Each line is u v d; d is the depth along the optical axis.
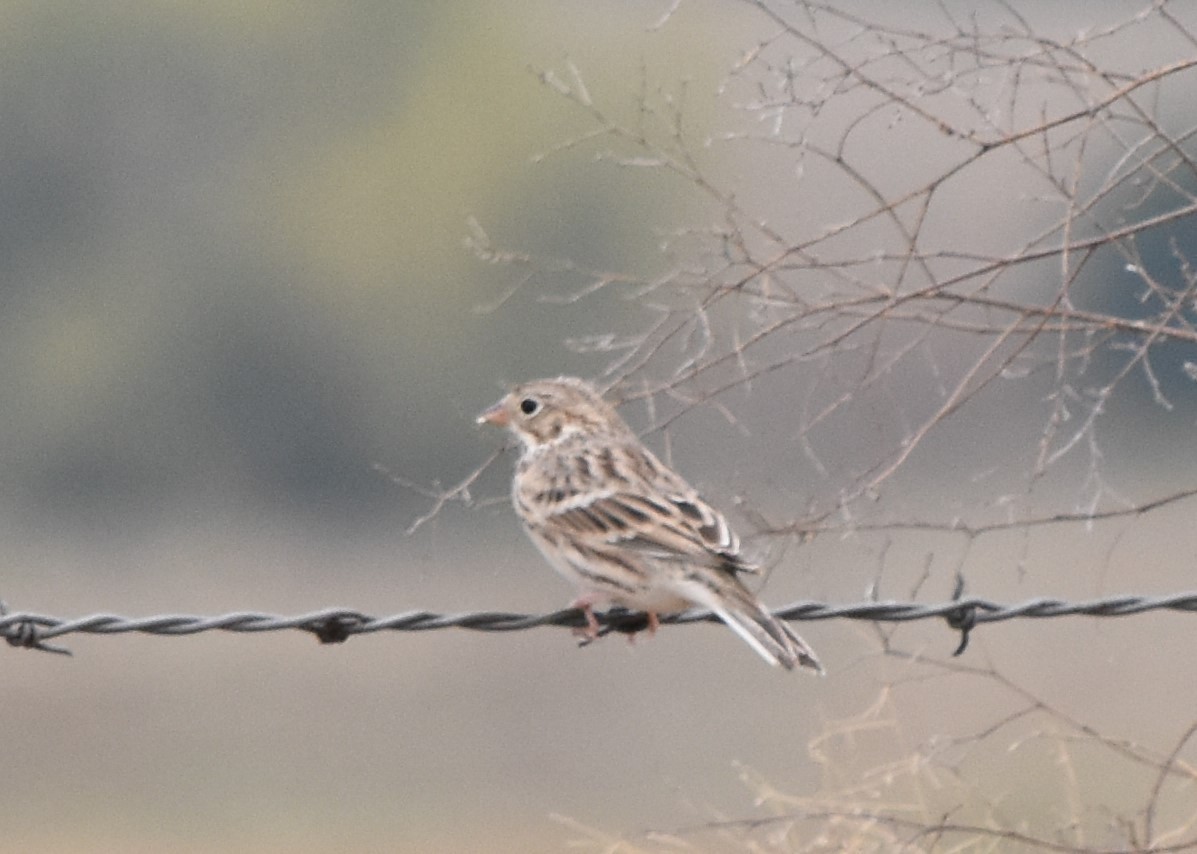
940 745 8.35
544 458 8.90
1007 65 7.90
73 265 31.55
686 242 9.88
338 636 7.86
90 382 31.36
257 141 30.62
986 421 12.75
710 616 8.40
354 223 29.52
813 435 8.34
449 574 24.84
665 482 8.66
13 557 31.34
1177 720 15.98
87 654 26.20
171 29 31.30
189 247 31.11
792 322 8.15
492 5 29.50
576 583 8.62
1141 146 7.95
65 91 31.42
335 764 23.12
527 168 27.41
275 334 30.61
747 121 8.85
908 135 8.85
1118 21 8.15
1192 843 8.00
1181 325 8.16
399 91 29.58
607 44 17.08
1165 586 18.34
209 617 7.75
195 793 23.30
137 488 31.33
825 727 9.09
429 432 29.70
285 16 30.45
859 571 13.60
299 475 30.77
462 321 28.55
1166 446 22.73
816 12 7.91
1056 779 10.58
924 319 8.04
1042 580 18.55
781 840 8.43
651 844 9.50
